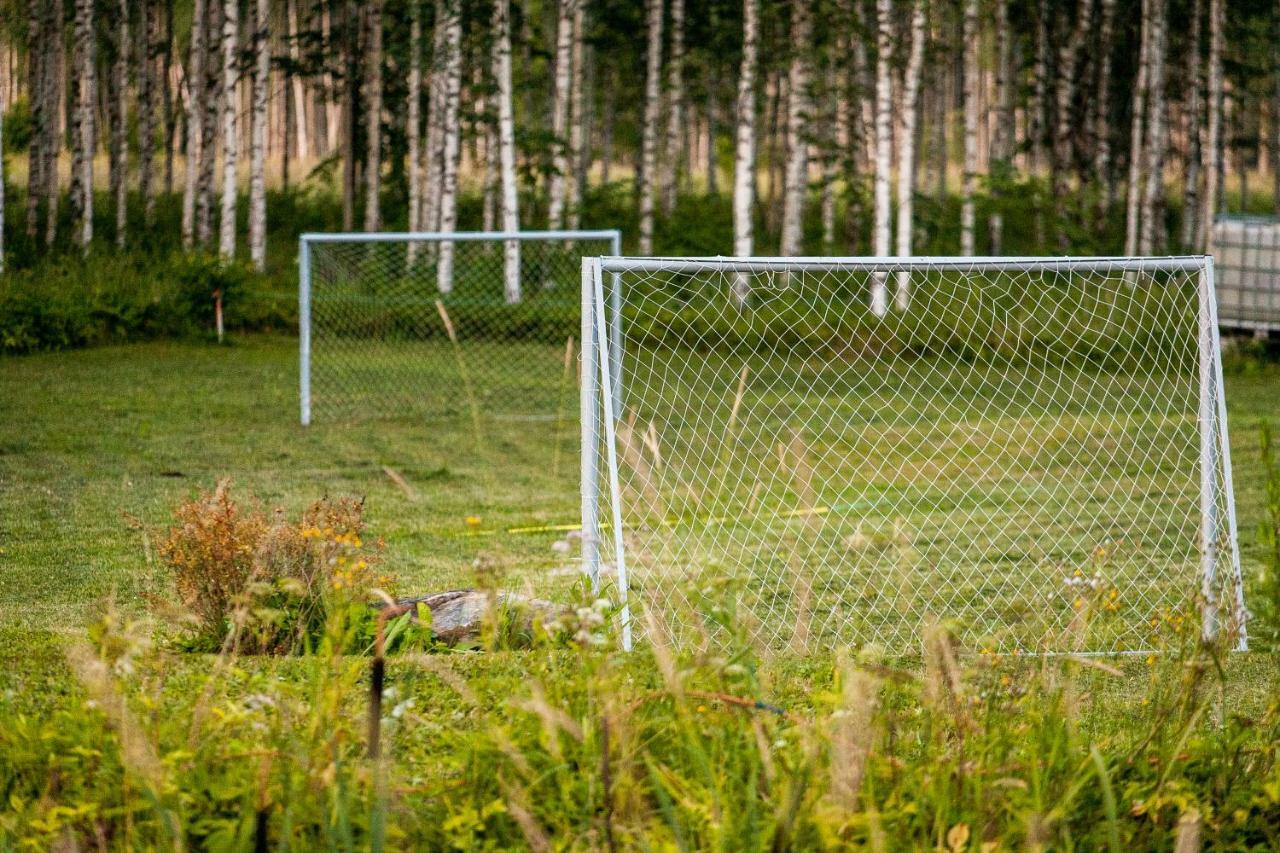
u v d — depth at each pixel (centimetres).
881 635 999
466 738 551
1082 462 1797
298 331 3152
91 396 2152
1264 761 589
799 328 2783
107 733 520
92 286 2888
